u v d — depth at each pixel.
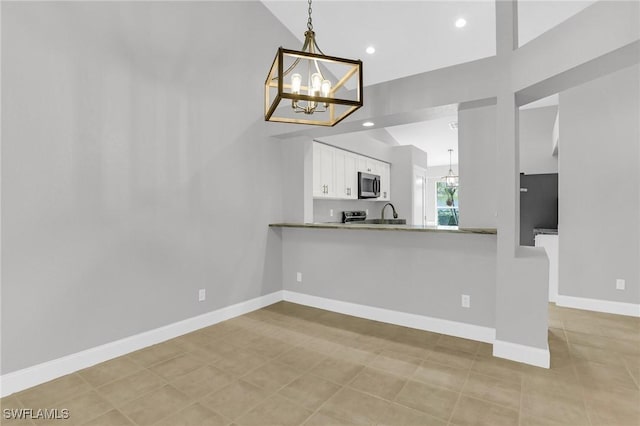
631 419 1.77
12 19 2.06
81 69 2.38
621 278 3.49
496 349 2.52
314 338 2.92
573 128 3.72
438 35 3.99
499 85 2.47
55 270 2.26
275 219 4.02
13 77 2.07
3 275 2.04
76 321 2.36
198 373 2.31
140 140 2.73
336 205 5.81
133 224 2.69
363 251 3.46
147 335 2.77
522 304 2.43
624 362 2.42
